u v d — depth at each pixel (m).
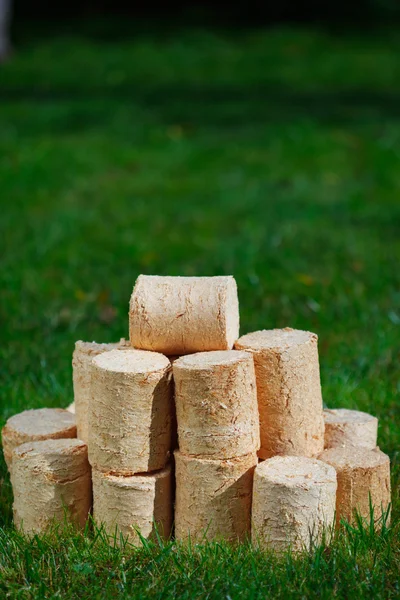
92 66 22.39
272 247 10.21
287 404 4.38
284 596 3.77
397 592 3.84
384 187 13.52
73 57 23.08
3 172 14.05
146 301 4.40
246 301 8.13
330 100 19.50
